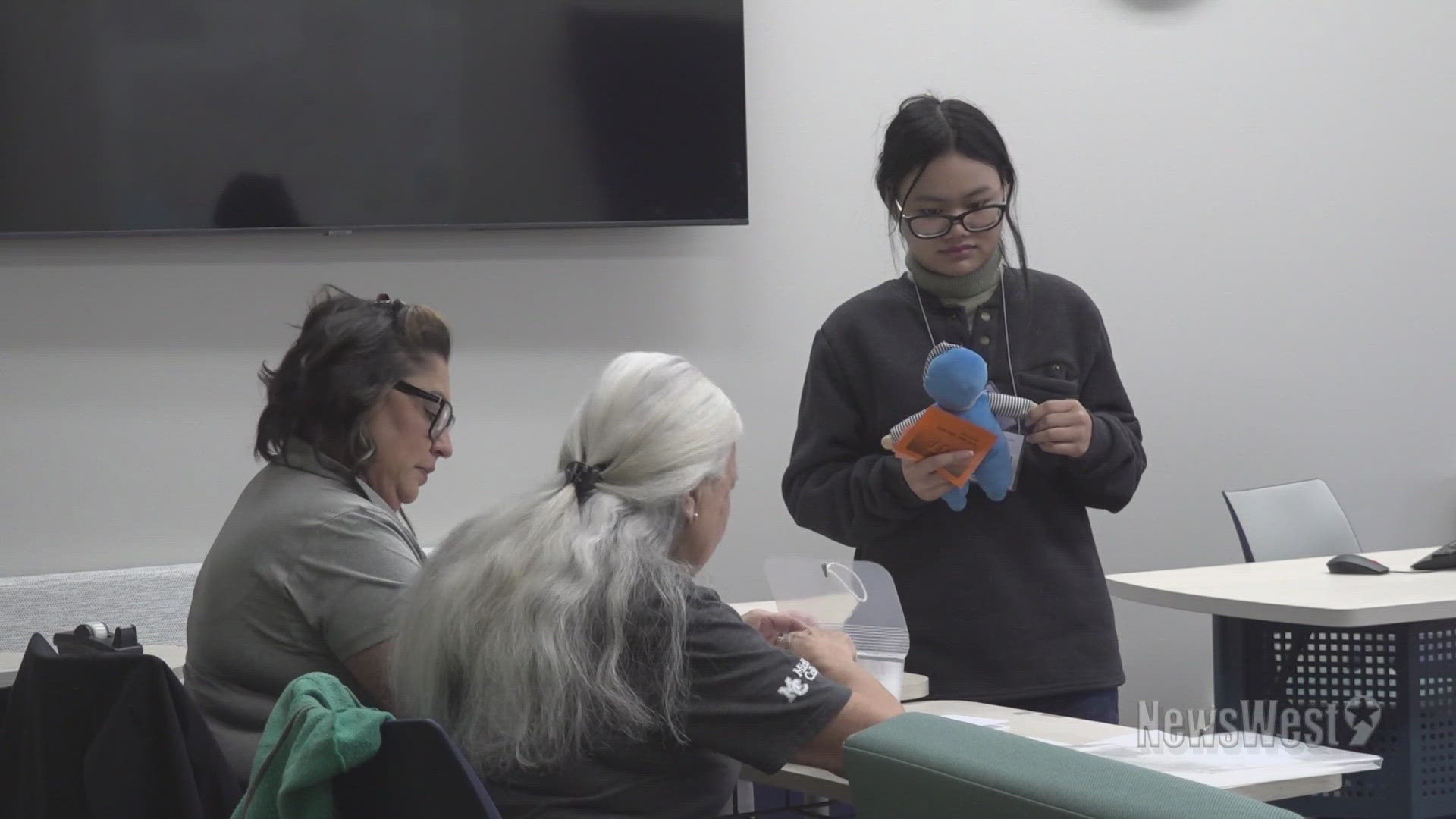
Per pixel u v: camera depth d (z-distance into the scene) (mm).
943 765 980
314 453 1795
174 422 3404
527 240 3631
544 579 1337
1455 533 4375
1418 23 4324
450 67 3504
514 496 1435
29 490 3307
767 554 3805
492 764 1359
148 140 3322
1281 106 4203
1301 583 2572
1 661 2660
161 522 3393
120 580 3270
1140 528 4102
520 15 3545
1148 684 4129
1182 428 4133
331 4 3430
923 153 2074
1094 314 2184
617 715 1343
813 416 2201
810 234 3844
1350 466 4285
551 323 3646
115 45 3301
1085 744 1703
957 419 1882
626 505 1394
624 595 1339
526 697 1319
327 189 3432
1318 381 4250
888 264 3904
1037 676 2035
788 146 3826
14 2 3240
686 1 3648
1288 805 2543
